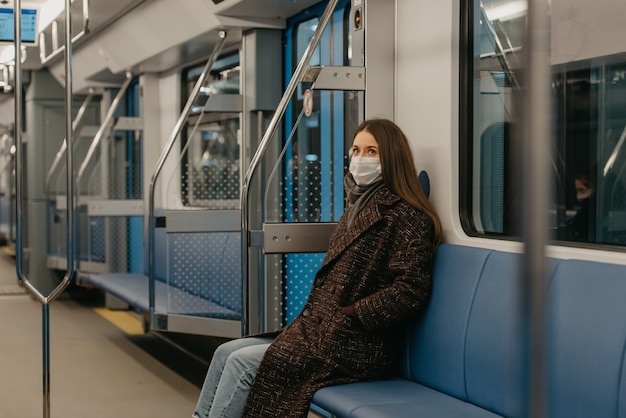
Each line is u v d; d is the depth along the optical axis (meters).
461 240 3.49
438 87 3.64
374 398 3.07
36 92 9.56
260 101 5.21
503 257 3.05
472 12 3.50
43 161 9.63
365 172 3.49
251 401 3.32
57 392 5.19
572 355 2.58
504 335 2.88
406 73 3.90
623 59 2.96
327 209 4.39
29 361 6.12
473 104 3.53
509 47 3.32
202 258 5.47
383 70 3.98
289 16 5.10
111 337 7.09
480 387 2.98
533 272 1.21
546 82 1.22
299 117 4.16
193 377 5.62
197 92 5.36
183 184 6.36
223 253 5.44
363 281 3.37
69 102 3.96
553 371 2.65
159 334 7.21
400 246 3.34
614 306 2.49
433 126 3.68
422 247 3.32
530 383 1.22
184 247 5.45
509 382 2.81
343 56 4.59
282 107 3.98
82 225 7.96
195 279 5.48
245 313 3.99
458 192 3.57
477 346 3.01
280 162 4.53
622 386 2.39
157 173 5.58
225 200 5.86
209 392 3.62
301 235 3.99
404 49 3.91
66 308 8.71
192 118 6.28
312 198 4.43
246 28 5.17
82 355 6.34
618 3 2.95
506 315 2.90
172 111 7.08
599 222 3.20
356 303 3.29
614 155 3.10
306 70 3.96
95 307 8.80
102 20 6.65
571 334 2.60
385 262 3.38
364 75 3.96
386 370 3.38
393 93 4.00
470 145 3.54
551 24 3.24
